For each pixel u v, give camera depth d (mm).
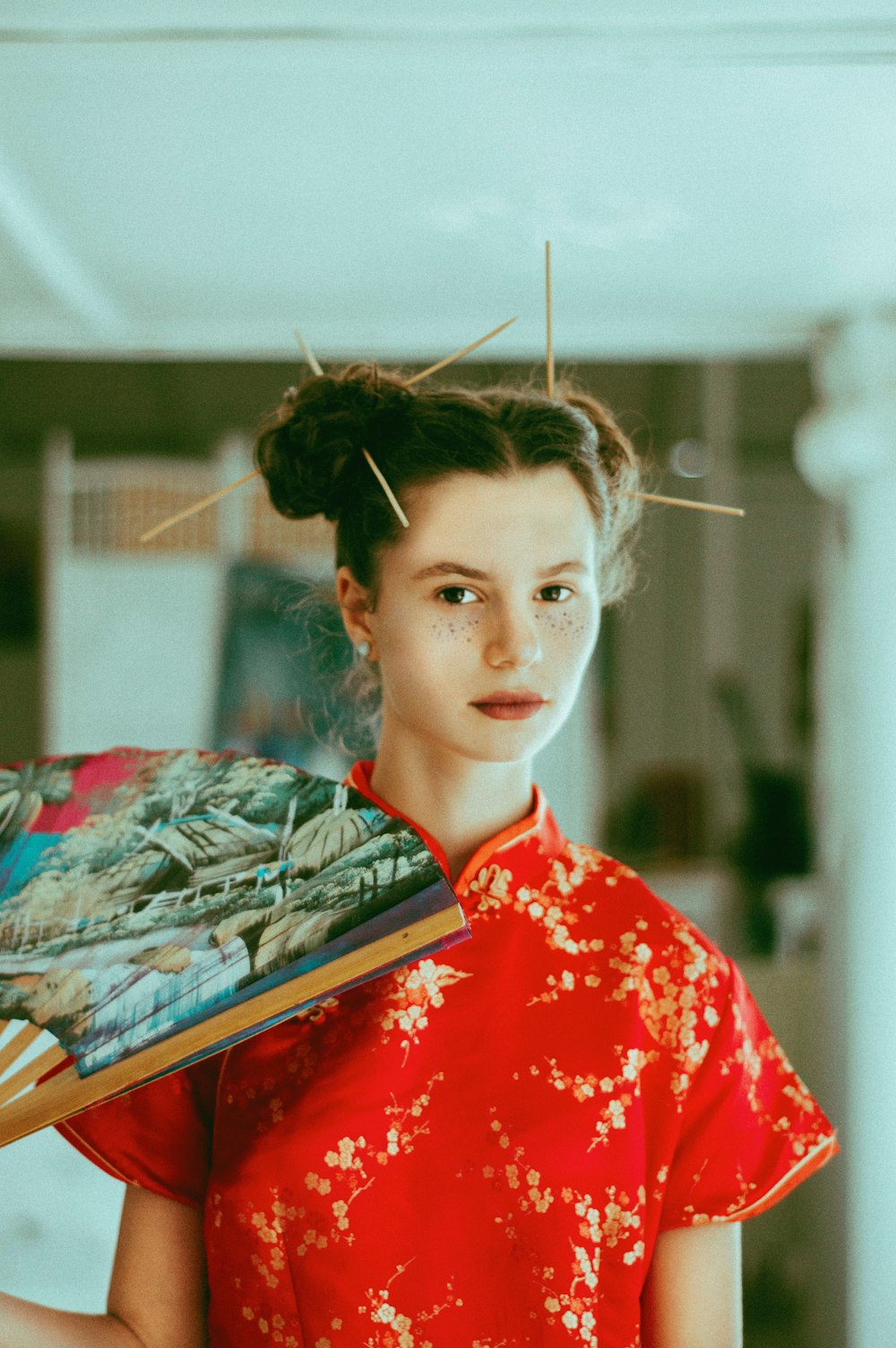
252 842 761
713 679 3299
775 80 1183
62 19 1089
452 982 809
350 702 1054
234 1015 675
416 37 1122
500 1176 771
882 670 1828
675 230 1527
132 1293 833
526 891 850
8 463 3098
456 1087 787
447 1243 766
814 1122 869
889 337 1805
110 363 2943
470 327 1878
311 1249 764
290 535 3131
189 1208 843
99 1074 673
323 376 888
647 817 3279
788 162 1353
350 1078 783
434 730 805
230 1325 793
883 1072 1815
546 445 795
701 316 1852
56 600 3137
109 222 1515
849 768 1888
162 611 3137
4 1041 691
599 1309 784
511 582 786
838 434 1820
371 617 854
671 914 875
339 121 1264
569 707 820
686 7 1081
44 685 3135
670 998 842
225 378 2967
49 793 808
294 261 1643
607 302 1795
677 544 3258
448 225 1511
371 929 695
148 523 3143
